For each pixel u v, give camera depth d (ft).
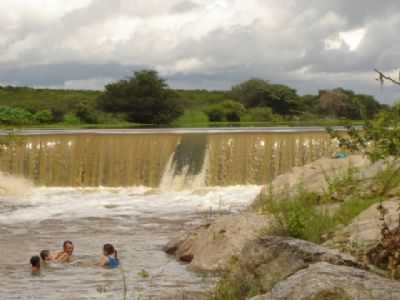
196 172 92.99
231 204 74.23
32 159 92.73
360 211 31.65
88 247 50.93
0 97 249.55
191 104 239.71
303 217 32.45
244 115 225.56
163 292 34.55
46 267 43.62
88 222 63.98
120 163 93.76
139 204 75.82
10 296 35.45
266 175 92.63
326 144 91.45
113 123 206.80
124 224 62.49
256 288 23.29
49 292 36.24
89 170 93.71
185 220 64.34
